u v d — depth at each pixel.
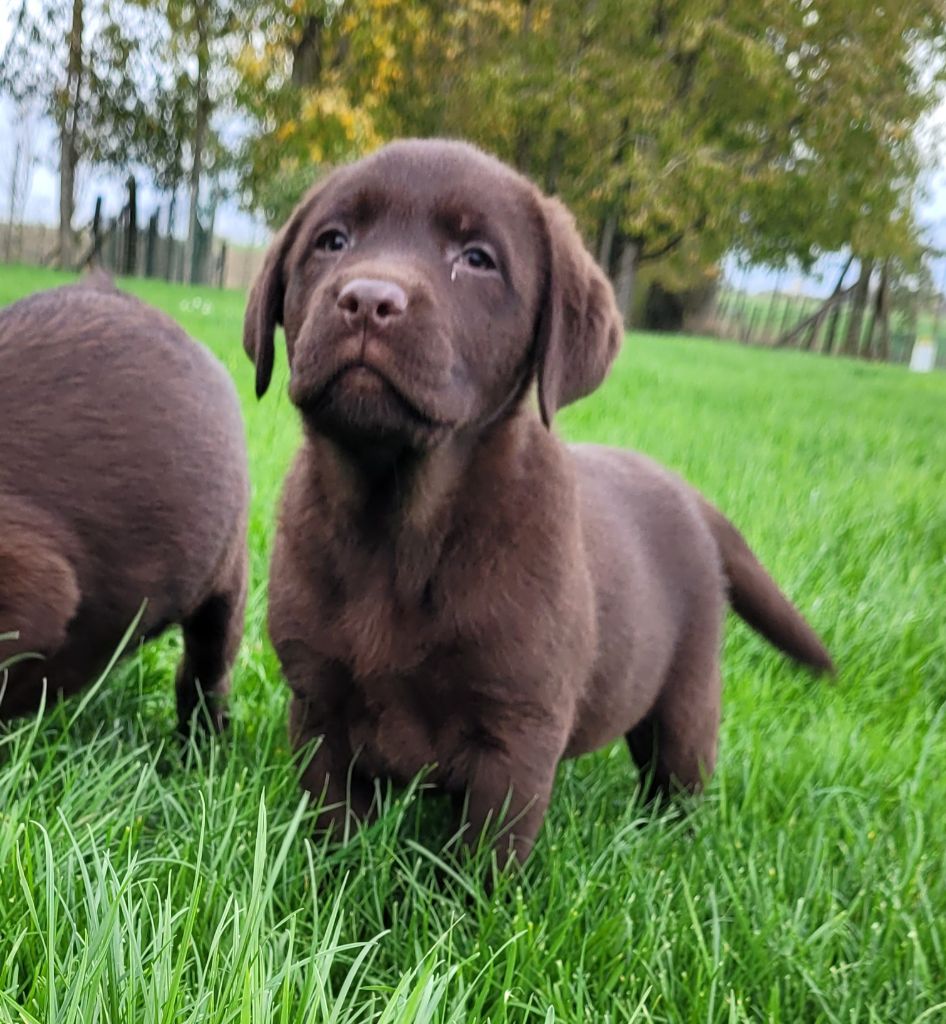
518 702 0.55
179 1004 0.40
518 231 0.56
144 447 0.58
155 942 0.41
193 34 5.12
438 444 0.52
